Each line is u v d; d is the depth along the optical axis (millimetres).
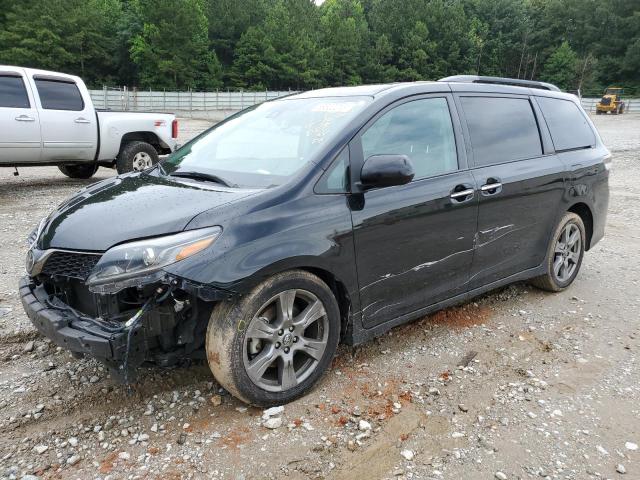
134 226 2803
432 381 3406
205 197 3018
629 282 5500
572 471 2621
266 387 2986
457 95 4051
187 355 2969
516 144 4418
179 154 4070
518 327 4293
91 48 72938
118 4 84188
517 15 103500
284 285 2939
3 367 3438
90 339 2611
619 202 10164
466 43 96000
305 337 3182
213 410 3020
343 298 3307
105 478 2486
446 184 3723
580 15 97625
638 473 2619
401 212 3424
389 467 2613
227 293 2715
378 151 3430
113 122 10039
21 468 2539
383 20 97562
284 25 83562
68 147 9414
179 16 74250
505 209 4172
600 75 92562
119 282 2598
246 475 2523
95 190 3553
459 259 3900
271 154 3463
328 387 3279
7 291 4699
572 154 4941
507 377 3502
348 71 89250
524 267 4590
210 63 80812
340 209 3160
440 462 2662
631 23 91625
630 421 3049
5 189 9852
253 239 2818
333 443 2764
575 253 5156
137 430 2838
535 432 2920
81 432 2812
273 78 83812
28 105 8898
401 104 3637
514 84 4770
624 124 37156
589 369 3645
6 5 66875
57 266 2902
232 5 91000
